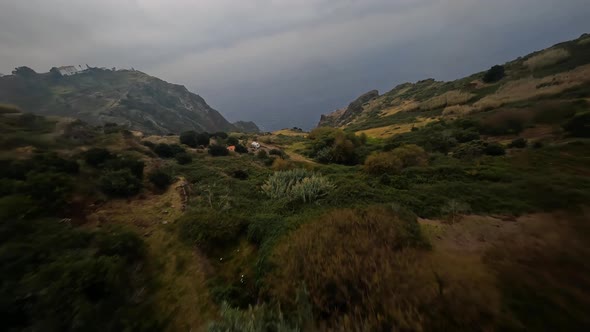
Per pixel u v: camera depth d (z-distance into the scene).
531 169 12.25
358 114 108.50
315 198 12.45
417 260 4.53
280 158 28.66
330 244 5.59
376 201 11.59
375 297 3.83
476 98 46.72
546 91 25.31
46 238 6.54
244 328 3.97
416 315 3.35
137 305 5.82
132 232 8.23
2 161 10.06
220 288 6.57
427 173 16.36
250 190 15.83
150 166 17.20
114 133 21.75
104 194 11.27
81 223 8.87
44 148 13.68
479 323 3.07
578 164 10.22
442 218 9.27
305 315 3.97
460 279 3.74
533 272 3.55
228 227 9.28
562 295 3.13
